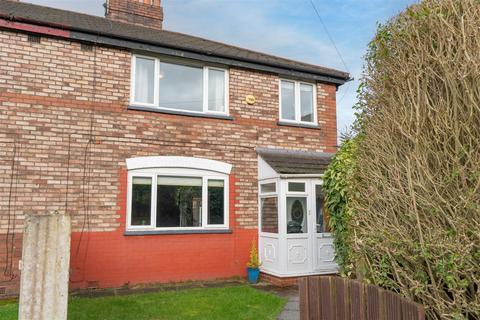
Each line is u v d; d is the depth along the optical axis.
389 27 4.62
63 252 4.25
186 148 9.87
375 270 4.20
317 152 11.52
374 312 3.64
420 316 3.19
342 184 5.31
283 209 9.55
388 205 4.05
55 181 8.46
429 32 4.04
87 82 9.05
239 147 10.51
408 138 3.88
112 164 9.02
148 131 9.49
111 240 8.82
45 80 8.65
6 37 8.41
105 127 9.07
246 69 10.94
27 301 4.08
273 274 9.53
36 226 4.21
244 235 10.25
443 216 3.52
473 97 3.45
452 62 3.65
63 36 8.80
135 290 8.60
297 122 11.43
